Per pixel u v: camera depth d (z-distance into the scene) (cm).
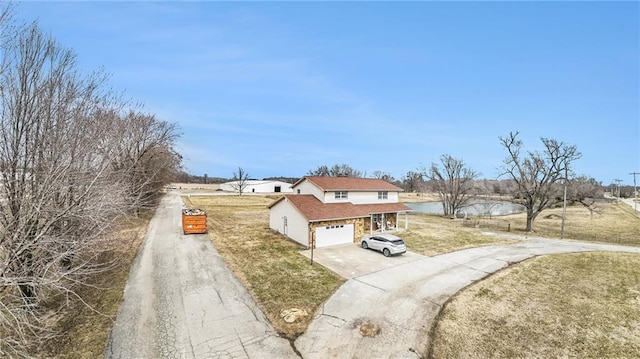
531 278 1761
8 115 945
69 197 1022
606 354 1073
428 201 9125
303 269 1795
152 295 1370
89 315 1169
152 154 3706
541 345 1113
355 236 2606
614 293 1594
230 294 1409
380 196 3181
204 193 8869
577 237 3055
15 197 934
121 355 944
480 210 6656
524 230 3466
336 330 1141
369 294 1466
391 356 1002
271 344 1035
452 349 1060
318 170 9462
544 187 3306
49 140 1000
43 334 1012
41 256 952
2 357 885
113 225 1495
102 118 1225
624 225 4025
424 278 1702
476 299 1448
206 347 1004
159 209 4375
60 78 1055
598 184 8256
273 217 2936
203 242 2369
